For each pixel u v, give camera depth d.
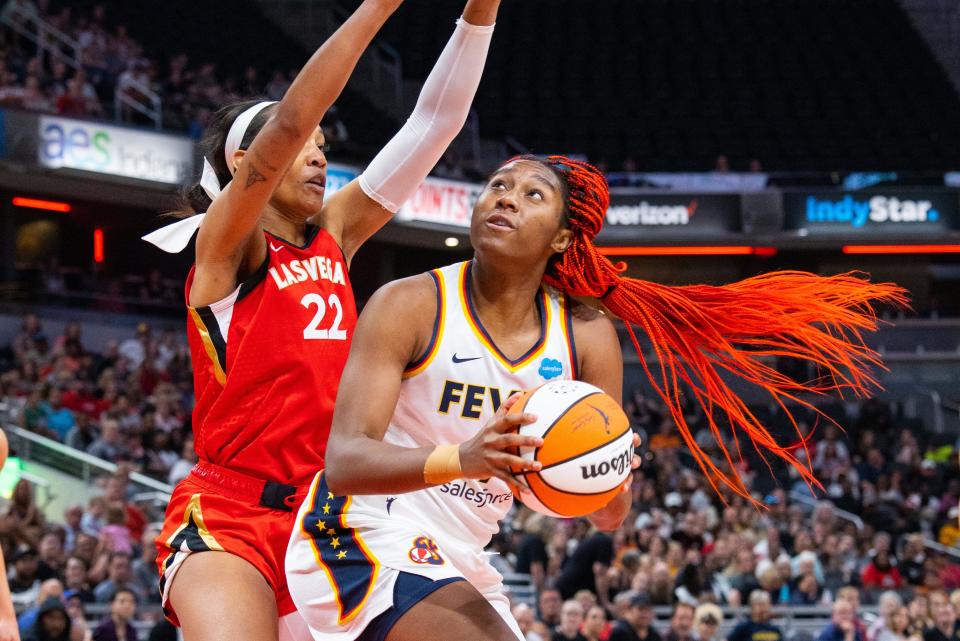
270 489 2.72
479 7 2.82
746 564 9.15
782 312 2.67
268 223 2.84
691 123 20.69
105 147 13.55
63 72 14.15
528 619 6.92
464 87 2.90
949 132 21.08
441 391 2.44
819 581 9.58
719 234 17.89
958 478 15.17
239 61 18.25
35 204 16.16
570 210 2.49
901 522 12.56
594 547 8.23
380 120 18.88
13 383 11.36
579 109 20.75
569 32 22.83
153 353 13.65
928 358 18.77
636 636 7.26
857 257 19.56
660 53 22.42
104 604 7.21
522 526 10.09
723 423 14.77
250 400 2.73
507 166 2.49
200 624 2.50
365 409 2.33
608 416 2.26
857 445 15.72
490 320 2.47
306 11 20.47
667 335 2.69
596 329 2.58
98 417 11.42
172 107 14.91
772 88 21.72
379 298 2.42
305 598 2.48
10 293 14.96
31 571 7.35
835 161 20.11
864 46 22.95
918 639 7.89
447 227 16.30
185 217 3.15
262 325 2.72
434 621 2.30
